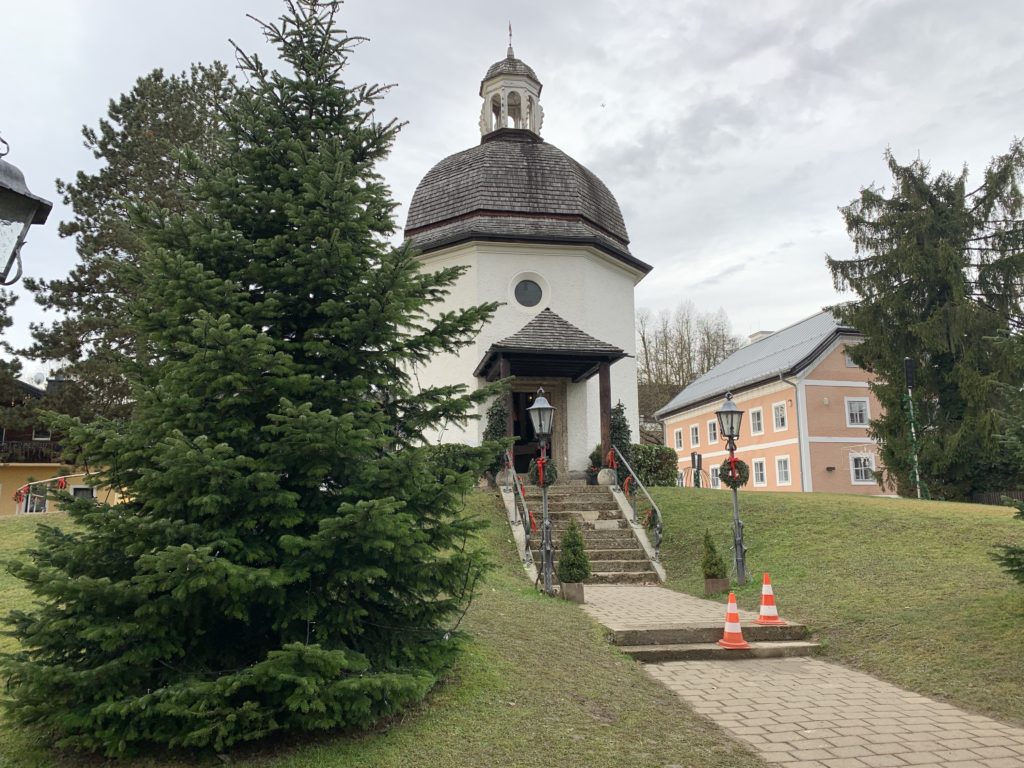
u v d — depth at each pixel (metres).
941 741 5.73
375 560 5.16
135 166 26.78
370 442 5.09
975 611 8.77
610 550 13.88
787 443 35.31
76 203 26.95
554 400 20.22
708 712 6.43
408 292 5.81
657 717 6.11
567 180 21.30
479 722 5.51
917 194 25.14
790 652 8.62
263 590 4.76
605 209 22.23
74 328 25.84
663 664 8.21
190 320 5.33
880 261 25.28
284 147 5.84
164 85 28.45
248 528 4.86
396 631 5.61
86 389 24.97
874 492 34.06
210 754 4.73
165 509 4.80
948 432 24.00
